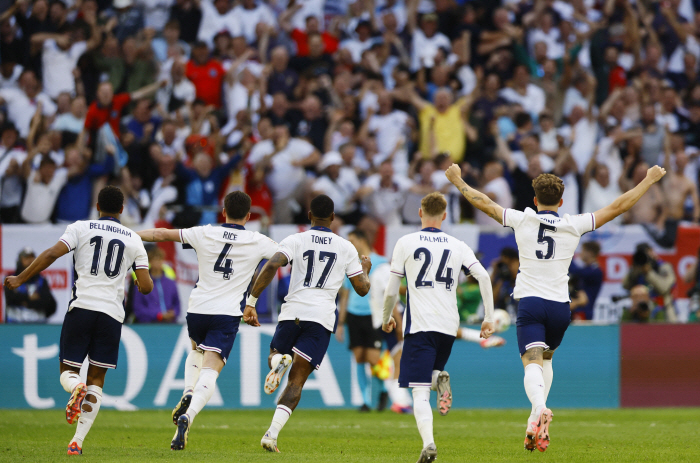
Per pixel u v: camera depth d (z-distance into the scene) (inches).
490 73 2108.8
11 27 1875.0
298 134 1888.5
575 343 1491.1
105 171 1721.2
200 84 1930.4
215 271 773.9
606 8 2178.9
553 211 758.5
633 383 1494.8
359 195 1763.0
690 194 1914.4
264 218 1705.2
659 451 829.2
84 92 1892.2
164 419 1202.0
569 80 2068.2
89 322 724.0
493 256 1632.6
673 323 1519.4
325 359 1439.5
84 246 731.4
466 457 761.0
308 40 2042.3
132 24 2036.2
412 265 718.5
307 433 1017.5
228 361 1412.4
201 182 1733.5
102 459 684.1
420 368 697.0
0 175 1717.5
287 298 773.9
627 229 1684.3
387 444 889.5
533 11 2193.7
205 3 2076.8
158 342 1398.9
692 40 2249.0
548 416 655.8
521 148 1932.8
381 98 1929.1
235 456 716.7
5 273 1518.2
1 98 1813.5
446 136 1918.1
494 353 1476.4
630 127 2018.9
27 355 1368.1
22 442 863.1
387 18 2085.4
